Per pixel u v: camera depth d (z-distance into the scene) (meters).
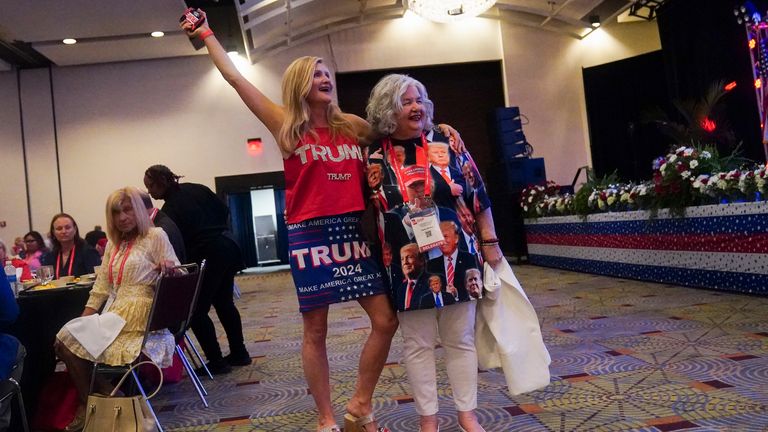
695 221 5.90
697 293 5.63
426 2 13.09
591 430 2.40
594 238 8.07
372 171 2.35
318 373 2.45
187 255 4.04
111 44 13.20
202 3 11.52
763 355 3.26
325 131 2.42
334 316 6.26
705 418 2.41
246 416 3.07
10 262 4.78
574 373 3.28
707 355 3.38
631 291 6.20
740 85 12.22
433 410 2.33
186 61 15.01
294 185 2.39
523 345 2.37
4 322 2.35
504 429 2.51
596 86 15.58
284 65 15.21
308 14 13.64
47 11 10.93
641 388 2.89
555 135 15.62
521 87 15.55
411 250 2.25
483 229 2.43
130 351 2.83
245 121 15.11
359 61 15.32
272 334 5.73
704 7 12.67
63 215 4.78
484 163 15.88
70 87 14.72
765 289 5.04
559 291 6.74
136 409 2.39
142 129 14.90
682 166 5.99
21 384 3.00
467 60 15.56
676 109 13.82
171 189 4.14
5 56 13.66
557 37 15.71
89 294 3.32
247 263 16.45
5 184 14.51
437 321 2.38
